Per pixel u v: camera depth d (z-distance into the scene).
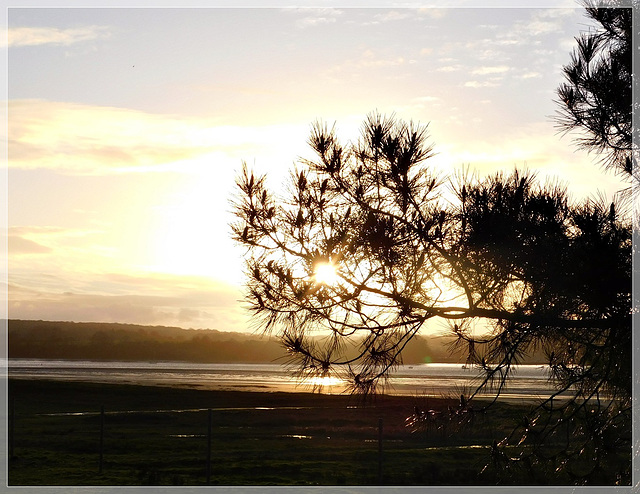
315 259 6.53
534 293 6.71
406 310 6.71
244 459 22.59
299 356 6.78
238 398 55.56
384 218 6.60
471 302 6.76
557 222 6.72
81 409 45.19
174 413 40.75
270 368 190.12
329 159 6.83
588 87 7.88
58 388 61.00
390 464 21.47
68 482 17.28
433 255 6.68
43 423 33.97
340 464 21.47
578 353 7.62
